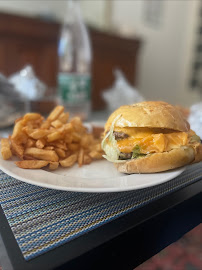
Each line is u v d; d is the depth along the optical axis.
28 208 0.17
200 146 0.22
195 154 0.21
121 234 0.14
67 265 0.12
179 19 1.21
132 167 0.20
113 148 0.22
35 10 0.89
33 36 0.62
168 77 1.25
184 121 0.22
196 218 0.20
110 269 0.14
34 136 0.23
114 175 0.22
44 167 0.22
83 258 0.13
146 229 0.16
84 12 1.02
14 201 0.17
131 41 0.82
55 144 0.24
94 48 0.71
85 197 0.18
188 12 1.23
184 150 0.20
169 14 1.16
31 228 0.14
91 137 0.28
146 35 1.09
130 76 0.87
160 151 0.19
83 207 0.17
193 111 0.29
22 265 0.12
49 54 0.66
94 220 0.15
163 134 0.21
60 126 0.26
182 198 0.18
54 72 0.68
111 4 1.01
